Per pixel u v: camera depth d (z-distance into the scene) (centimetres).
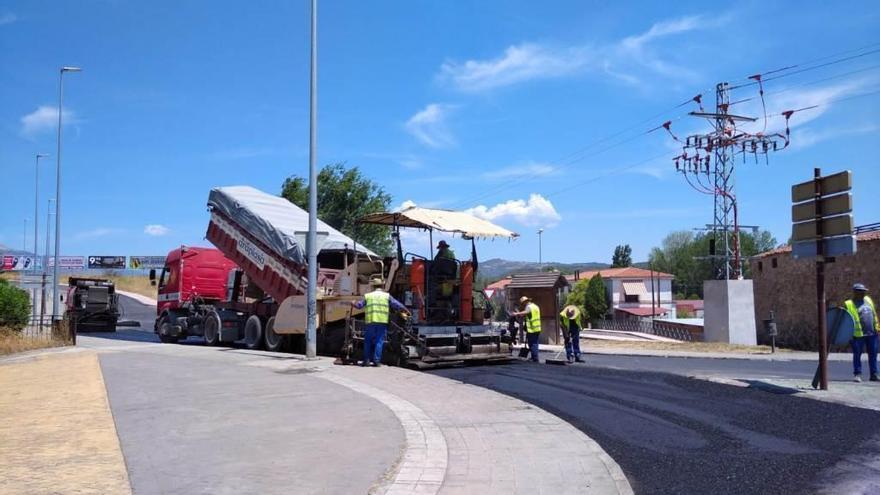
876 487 600
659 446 763
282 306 1838
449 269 1638
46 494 565
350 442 763
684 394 1091
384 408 962
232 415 916
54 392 1152
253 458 693
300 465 667
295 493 578
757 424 860
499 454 724
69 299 3462
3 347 2136
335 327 1725
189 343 2448
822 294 1112
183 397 1065
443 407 986
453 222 1566
